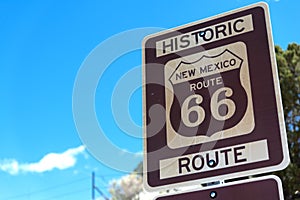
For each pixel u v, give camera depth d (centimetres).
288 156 156
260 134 163
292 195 680
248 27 184
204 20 195
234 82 175
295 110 754
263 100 167
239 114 169
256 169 159
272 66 172
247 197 157
